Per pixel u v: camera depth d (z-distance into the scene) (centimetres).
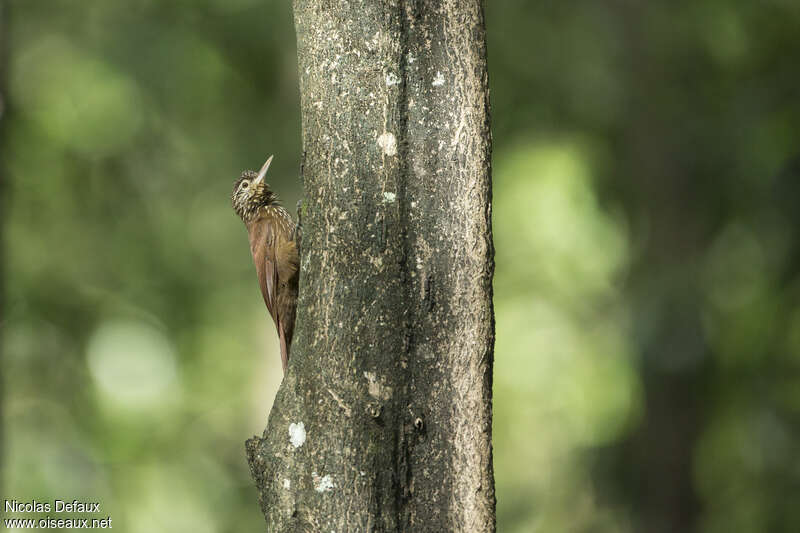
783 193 1023
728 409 1240
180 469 1962
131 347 1923
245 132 1909
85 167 1830
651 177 1333
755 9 1345
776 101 1141
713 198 1296
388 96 435
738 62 1337
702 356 1168
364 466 425
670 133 1332
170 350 1984
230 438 2056
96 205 1873
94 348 1891
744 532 1195
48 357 1850
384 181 434
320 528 427
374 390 428
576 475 1485
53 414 1823
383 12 436
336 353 434
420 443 430
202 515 1912
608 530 1360
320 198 446
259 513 1973
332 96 441
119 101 1780
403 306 431
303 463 435
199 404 2069
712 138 1302
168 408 1986
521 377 1977
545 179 1775
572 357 1922
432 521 429
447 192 436
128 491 1869
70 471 1730
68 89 1773
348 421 429
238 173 1905
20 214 1784
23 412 1784
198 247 2083
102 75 1742
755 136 1135
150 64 1752
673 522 1262
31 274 1827
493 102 1652
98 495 1750
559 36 1570
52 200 1822
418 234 434
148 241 1945
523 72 1616
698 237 1288
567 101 1585
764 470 1088
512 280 1966
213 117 1920
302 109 459
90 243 1897
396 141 434
